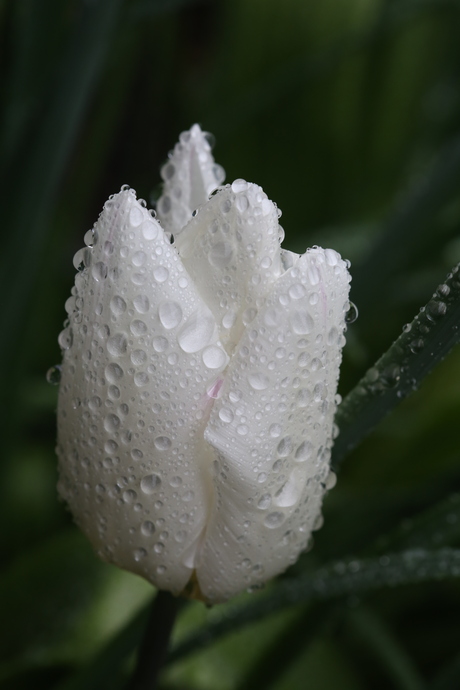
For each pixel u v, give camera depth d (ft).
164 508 0.84
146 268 0.82
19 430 1.29
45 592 1.23
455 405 1.41
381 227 1.42
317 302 0.83
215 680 1.16
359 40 1.51
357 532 1.32
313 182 1.88
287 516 0.85
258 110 1.52
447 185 1.21
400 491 1.34
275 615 1.25
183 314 0.82
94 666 1.00
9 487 1.32
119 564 0.87
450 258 1.57
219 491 0.84
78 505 0.86
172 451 0.84
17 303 1.20
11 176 1.17
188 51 2.66
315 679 1.21
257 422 0.83
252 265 0.83
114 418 0.84
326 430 0.86
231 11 1.86
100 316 0.83
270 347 0.82
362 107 1.82
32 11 1.15
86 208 2.50
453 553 0.91
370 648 1.20
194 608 1.22
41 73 1.17
